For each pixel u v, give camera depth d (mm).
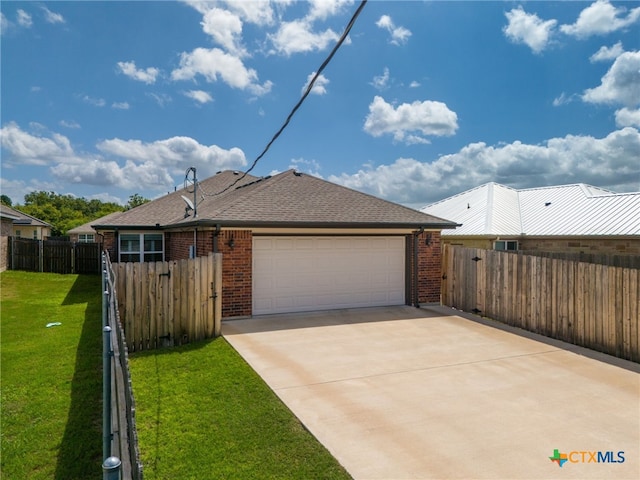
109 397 3211
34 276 19047
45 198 69312
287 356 7281
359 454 4172
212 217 9898
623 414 5094
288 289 10828
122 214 16312
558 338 8562
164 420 4906
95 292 15031
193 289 8242
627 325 7285
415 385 5992
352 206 12273
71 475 3984
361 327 9461
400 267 12148
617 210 15391
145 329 7734
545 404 5359
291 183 13461
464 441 4418
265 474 3863
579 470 3908
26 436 4695
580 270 8172
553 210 17531
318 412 5094
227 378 6227
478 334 8945
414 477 3805
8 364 7074
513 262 9750
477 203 19734
